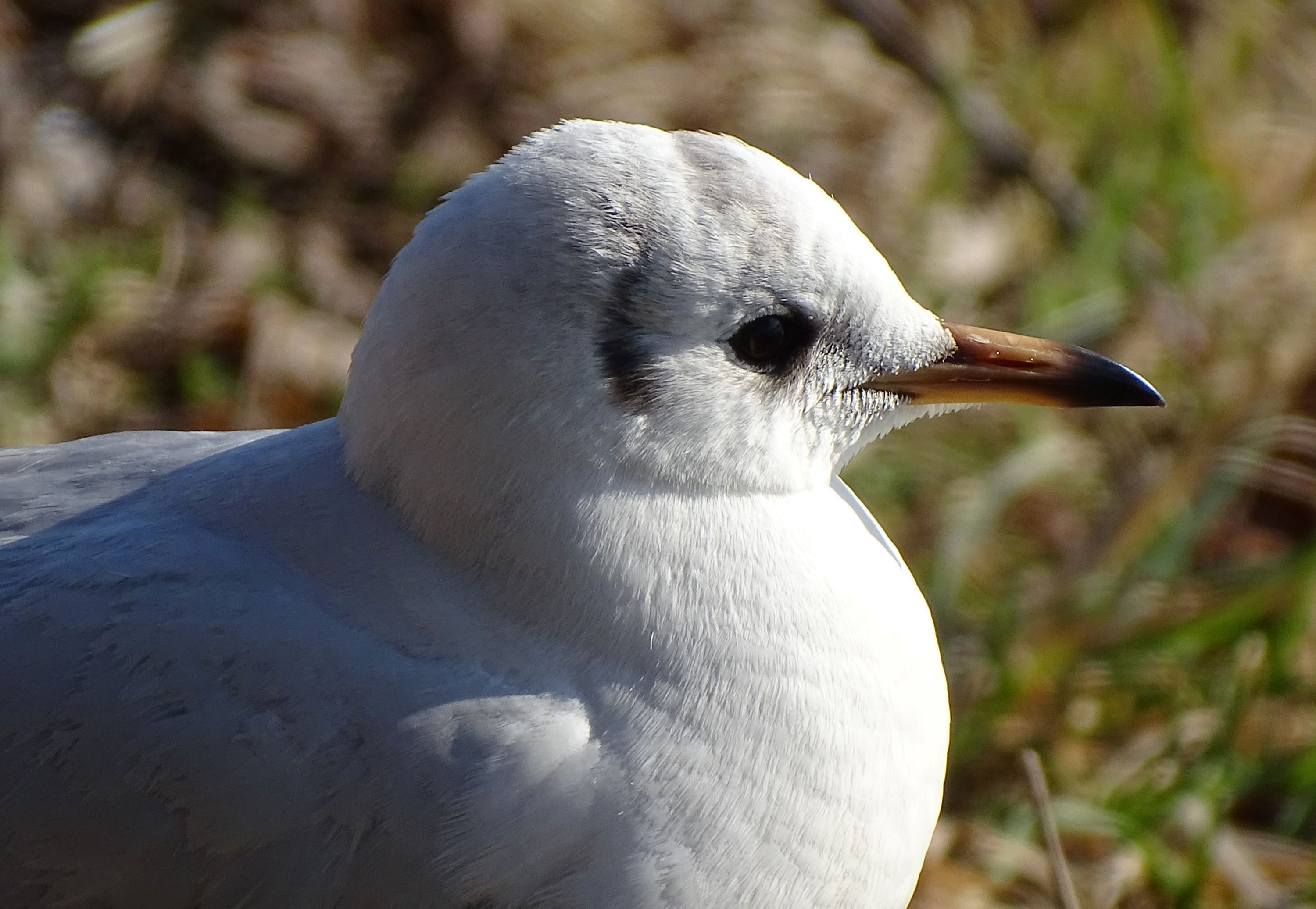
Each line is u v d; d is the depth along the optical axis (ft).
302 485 19.44
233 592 18.62
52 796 18.02
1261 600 29.78
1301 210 38.55
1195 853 26.91
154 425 32.81
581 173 18.19
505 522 18.38
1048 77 41.11
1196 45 41.88
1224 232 38.37
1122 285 36.99
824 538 19.58
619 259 18.02
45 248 34.42
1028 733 28.66
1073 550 31.91
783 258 18.79
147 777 17.90
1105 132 40.29
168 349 33.68
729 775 18.42
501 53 38.11
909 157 38.73
